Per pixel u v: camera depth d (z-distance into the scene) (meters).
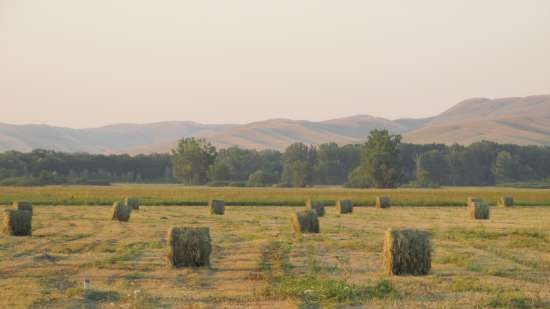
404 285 28.12
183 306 23.83
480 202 70.44
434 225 60.75
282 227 58.62
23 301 24.59
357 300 24.73
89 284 28.02
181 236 33.84
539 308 23.30
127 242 45.94
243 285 28.53
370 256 38.03
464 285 27.64
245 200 106.62
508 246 42.88
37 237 49.53
